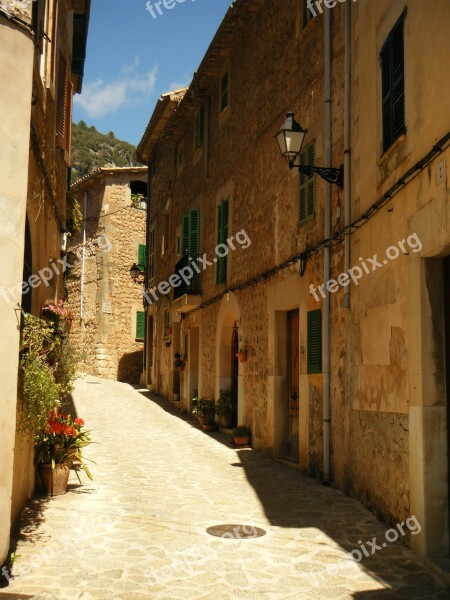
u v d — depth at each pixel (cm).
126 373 2331
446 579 434
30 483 640
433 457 486
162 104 1708
